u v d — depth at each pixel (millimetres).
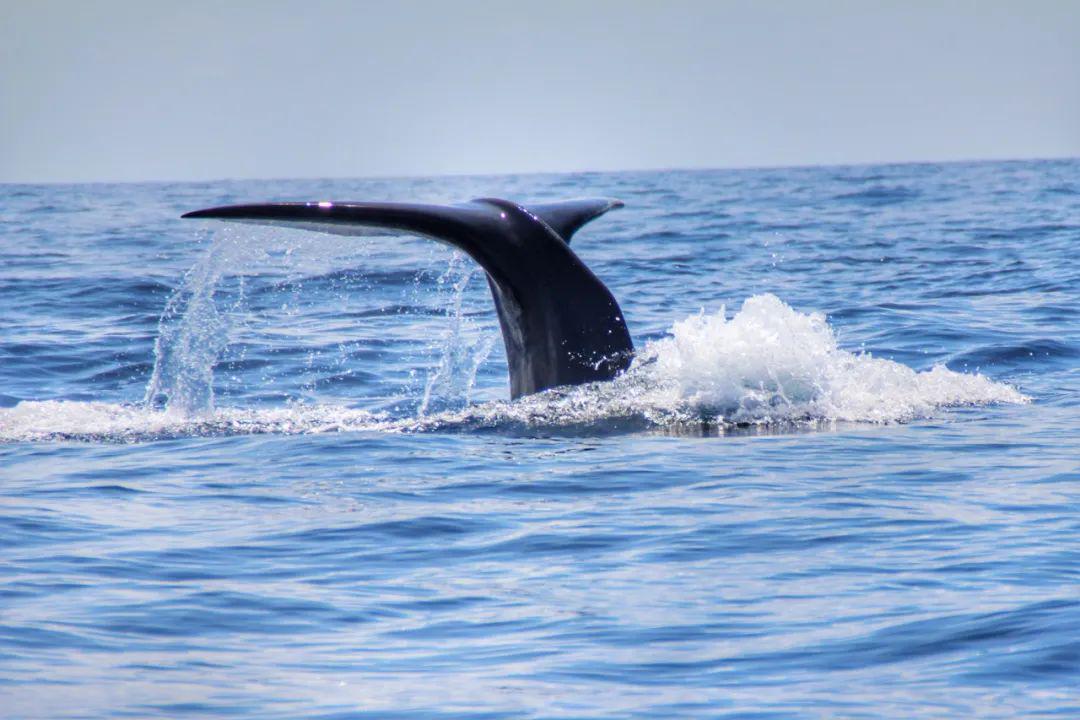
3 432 45938
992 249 125375
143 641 24766
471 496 35781
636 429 43812
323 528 32781
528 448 41562
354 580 28578
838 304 85375
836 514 33188
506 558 30141
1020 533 31031
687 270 112500
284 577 28812
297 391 59219
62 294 96000
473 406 46750
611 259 122312
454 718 21062
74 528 33062
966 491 35312
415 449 41719
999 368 60219
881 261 117938
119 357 68688
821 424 44656
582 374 45125
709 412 45375
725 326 47594
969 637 23875
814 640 24219
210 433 45500
